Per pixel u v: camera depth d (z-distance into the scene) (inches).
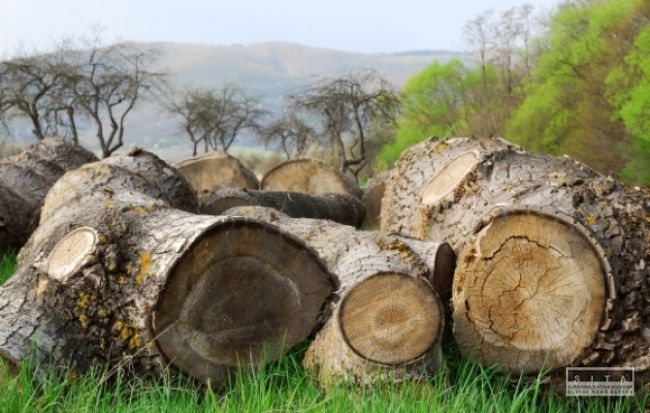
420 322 161.3
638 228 188.2
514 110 1542.8
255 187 475.8
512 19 1604.3
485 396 167.9
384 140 1715.1
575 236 175.3
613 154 1240.2
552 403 175.9
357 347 159.2
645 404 175.8
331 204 442.9
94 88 1131.3
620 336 176.7
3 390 154.3
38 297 173.5
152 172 268.5
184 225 172.1
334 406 148.8
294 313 176.2
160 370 166.2
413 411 146.1
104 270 171.2
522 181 219.1
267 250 170.7
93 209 192.5
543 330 177.2
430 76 1761.8
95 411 151.7
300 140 1450.5
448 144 278.1
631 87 1141.7
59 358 166.6
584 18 1298.0
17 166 338.6
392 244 206.7
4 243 309.9
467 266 179.6
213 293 167.8
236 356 171.3
